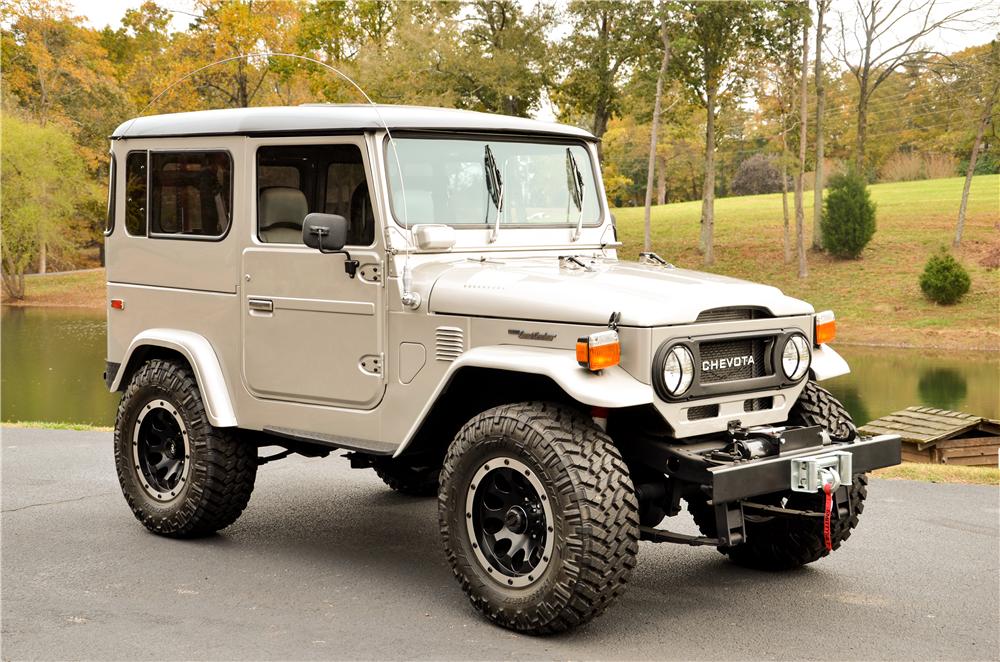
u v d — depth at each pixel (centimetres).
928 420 1022
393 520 604
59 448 841
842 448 432
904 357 2828
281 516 613
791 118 4384
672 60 3981
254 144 507
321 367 485
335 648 394
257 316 509
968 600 459
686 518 622
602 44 3984
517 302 420
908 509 629
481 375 438
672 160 5988
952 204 4666
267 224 505
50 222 5141
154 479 563
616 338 388
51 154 5125
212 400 519
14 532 568
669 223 5181
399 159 464
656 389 397
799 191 3869
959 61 4494
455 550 427
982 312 3266
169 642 400
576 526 385
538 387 442
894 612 442
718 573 504
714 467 394
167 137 548
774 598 462
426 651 392
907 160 6072
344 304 473
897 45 4653
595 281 432
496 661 382
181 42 4306
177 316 549
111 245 584
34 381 2453
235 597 457
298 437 490
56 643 398
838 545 488
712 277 467
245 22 4169
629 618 434
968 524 593
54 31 5962
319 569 502
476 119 495
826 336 473
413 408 454
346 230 462
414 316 450
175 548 538
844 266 3934
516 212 505
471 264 469
